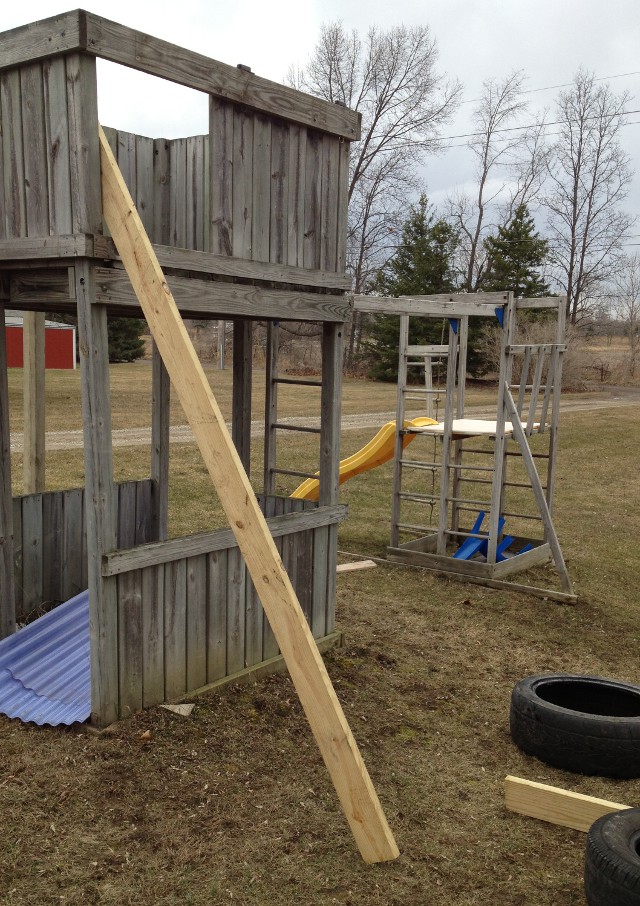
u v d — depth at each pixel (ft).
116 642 13.24
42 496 18.11
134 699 13.71
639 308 176.35
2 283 13.62
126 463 42.73
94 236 12.09
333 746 10.34
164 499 20.90
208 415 10.95
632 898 8.79
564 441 65.21
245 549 10.77
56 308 16.78
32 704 13.99
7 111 12.92
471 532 29.40
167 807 11.41
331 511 17.67
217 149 14.06
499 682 17.47
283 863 10.32
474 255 143.84
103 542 12.80
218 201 14.19
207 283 14.01
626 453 59.62
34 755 12.56
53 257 12.45
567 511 38.65
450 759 13.76
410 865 10.51
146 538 20.86
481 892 10.05
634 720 13.47
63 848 10.36
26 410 22.90
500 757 13.96
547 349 25.61
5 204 13.23
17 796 11.45
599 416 84.84
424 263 129.90
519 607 23.04
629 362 153.99
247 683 15.78
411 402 94.02
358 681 16.78
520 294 132.87
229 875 10.02
